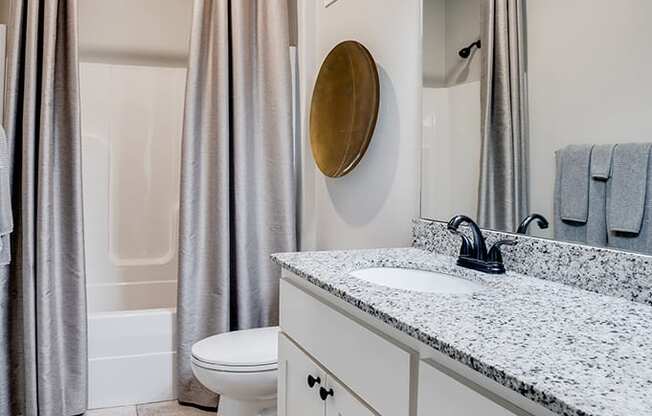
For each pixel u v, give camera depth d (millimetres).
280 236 2469
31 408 2117
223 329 2359
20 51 2148
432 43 1662
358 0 2119
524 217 1288
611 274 1042
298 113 2613
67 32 2209
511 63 1332
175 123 3123
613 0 1052
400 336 901
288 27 2570
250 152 2459
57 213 2197
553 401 557
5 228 1937
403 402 872
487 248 1388
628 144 1024
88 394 2240
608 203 1066
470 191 1486
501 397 669
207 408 2289
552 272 1185
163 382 2340
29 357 2115
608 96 1063
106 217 3010
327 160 2240
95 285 2975
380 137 1958
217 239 2369
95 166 2988
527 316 872
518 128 1310
